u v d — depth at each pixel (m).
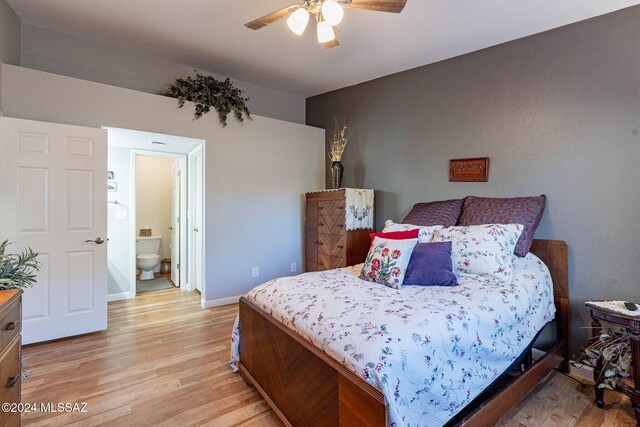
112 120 2.96
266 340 1.85
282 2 2.45
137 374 2.20
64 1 2.52
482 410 1.48
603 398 1.91
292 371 1.59
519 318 1.76
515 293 1.86
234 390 2.03
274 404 1.76
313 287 1.98
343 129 4.21
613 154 2.20
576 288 2.34
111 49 3.26
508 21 2.44
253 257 3.92
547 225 2.48
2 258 1.49
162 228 5.74
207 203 3.56
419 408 1.21
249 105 4.20
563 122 2.41
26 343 2.57
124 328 3.02
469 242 2.21
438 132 3.17
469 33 2.64
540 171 2.52
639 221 2.10
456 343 1.37
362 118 3.96
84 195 2.77
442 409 1.29
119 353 2.51
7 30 2.58
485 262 2.09
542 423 1.75
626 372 1.81
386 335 1.28
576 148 2.35
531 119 2.56
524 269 2.17
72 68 3.08
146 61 3.46
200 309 3.58
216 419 1.75
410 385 1.19
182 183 4.46
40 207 2.59
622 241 2.16
